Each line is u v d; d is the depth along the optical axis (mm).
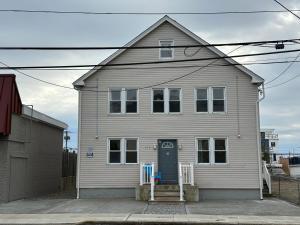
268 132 57094
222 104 24297
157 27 24688
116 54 24453
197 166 23750
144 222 15180
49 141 29266
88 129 24188
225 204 20781
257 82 23984
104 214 17062
